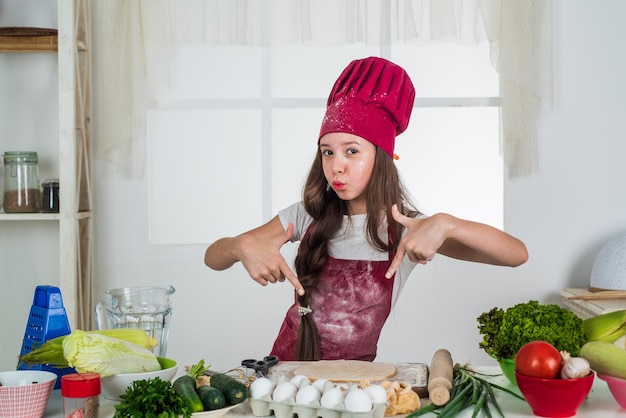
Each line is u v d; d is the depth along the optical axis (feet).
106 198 11.03
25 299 11.05
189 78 11.35
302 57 11.72
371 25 10.78
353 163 6.81
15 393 4.64
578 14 10.94
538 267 11.07
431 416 4.87
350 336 7.16
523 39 10.59
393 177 7.02
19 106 10.93
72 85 9.74
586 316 9.45
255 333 11.18
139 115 10.80
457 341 11.16
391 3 10.72
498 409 4.91
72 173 9.77
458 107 11.53
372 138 6.78
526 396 4.86
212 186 11.63
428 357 11.16
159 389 4.44
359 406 4.55
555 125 11.00
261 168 11.64
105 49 10.69
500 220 12.18
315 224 7.32
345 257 7.22
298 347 7.23
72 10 9.71
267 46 10.78
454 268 11.10
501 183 12.16
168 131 11.54
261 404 4.90
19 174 9.80
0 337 11.03
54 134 10.96
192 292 11.16
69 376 4.70
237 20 10.68
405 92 6.91
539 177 11.02
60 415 4.94
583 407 5.04
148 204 11.36
